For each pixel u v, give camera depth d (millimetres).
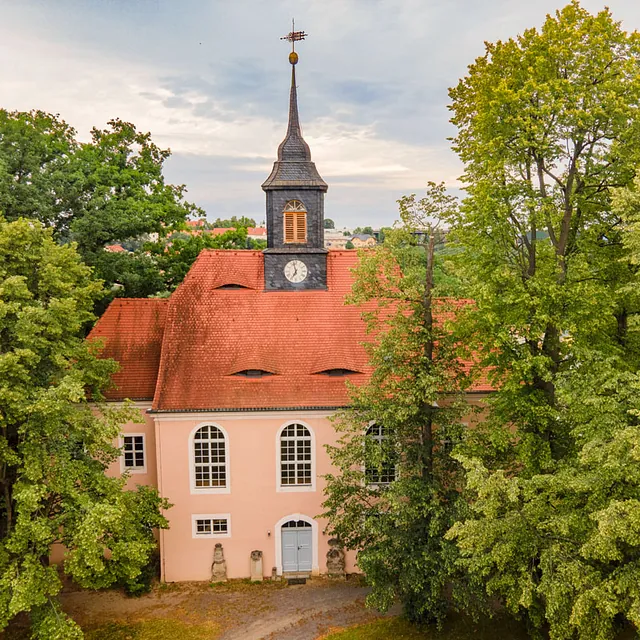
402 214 21469
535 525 17438
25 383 19734
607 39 19891
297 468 26422
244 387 26281
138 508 22578
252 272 29375
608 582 14609
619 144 20109
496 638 21875
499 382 26797
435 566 20484
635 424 16469
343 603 24500
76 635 19250
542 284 20141
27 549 19875
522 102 20438
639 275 20781
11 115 32969
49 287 20828
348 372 26953
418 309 21234
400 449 21359
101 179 34656
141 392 27344
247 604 24578
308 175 28266
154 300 30078
